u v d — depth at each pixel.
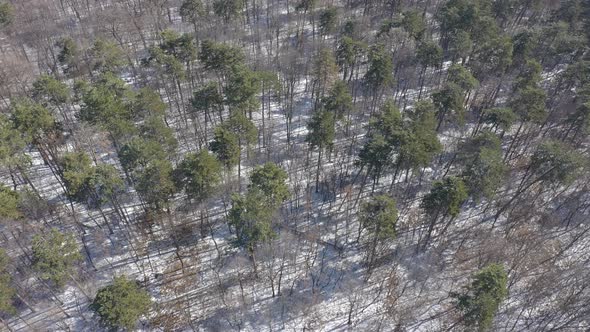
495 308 40.12
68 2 107.62
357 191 64.00
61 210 60.22
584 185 61.78
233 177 62.00
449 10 80.31
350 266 55.41
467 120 74.50
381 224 47.00
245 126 56.00
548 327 48.81
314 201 62.97
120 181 51.56
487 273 40.91
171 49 74.62
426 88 82.06
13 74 79.69
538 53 79.06
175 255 56.41
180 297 52.19
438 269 54.94
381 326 49.41
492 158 52.19
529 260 54.53
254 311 51.06
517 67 75.50
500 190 63.19
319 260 56.00
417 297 51.91
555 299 50.72
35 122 54.47
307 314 50.78
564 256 55.66
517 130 69.44
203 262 55.62
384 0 101.00
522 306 50.53
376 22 96.69
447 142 70.12
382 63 65.38
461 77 64.56
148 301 44.66
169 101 76.94
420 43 77.31
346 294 52.53
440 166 67.31
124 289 42.06
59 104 65.25
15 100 66.38
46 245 44.78
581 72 67.75
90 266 54.66
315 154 69.44
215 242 54.81
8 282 46.25
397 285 53.28
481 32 76.44
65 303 51.31
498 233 58.50
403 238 58.19
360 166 59.69
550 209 61.19
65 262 45.72
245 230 45.75
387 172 63.97
